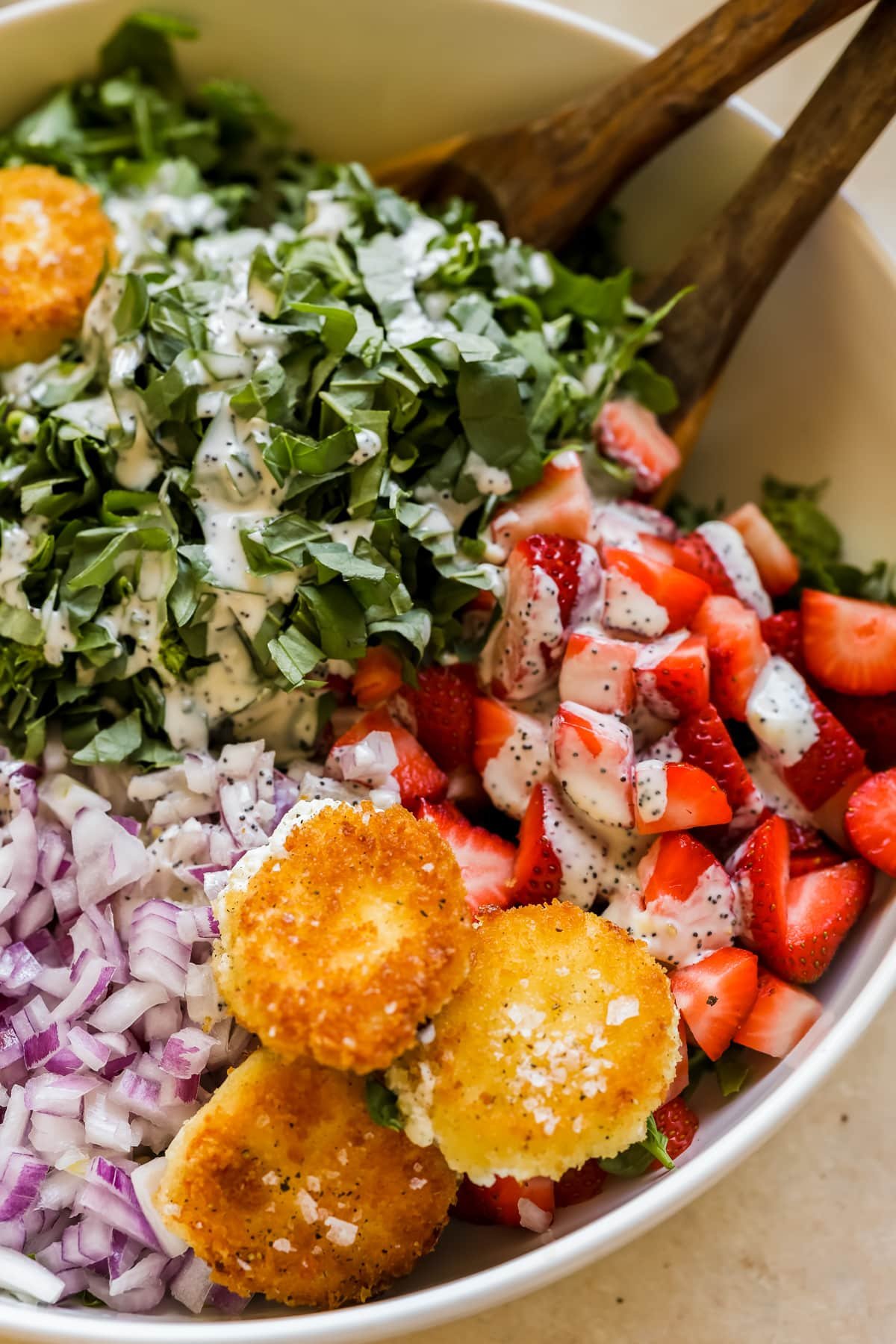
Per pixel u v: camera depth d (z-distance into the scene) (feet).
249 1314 1.44
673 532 1.67
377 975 1.39
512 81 1.71
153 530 1.54
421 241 1.65
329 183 1.75
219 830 1.54
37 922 1.54
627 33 1.85
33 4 1.66
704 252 1.66
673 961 1.51
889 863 1.53
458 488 1.58
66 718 1.58
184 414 1.56
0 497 1.58
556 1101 1.40
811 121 1.60
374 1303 1.37
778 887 1.52
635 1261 1.53
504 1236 1.47
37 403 1.60
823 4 1.57
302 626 1.54
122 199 1.72
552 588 1.56
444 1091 1.41
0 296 1.62
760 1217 1.54
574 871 1.54
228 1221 1.41
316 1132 1.42
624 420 1.65
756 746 1.60
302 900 1.43
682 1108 1.49
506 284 1.65
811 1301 1.52
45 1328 1.36
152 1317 1.44
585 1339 1.50
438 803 1.58
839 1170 1.56
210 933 1.50
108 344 1.59
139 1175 1.45
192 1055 1.47
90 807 1.55
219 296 1.60
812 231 1.63
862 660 1.59
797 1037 1.50
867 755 1.61
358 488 1.55
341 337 1.55
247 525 1.54
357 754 1.54
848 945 1.53
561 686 1.57
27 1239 1.47
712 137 1.67
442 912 1.42
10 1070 1.50
